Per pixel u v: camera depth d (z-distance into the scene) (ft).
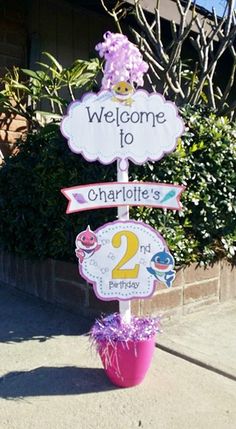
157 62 17.30
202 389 9.86
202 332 12.84
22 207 14.82
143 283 10.15
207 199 13.84
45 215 14.03
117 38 9.73
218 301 15.19
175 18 20.63
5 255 16.66
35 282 15.35
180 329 13.01
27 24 20.84
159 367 10.77
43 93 18.93
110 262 10.07
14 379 10.18
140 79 9.96
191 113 14.17
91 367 10.69
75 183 13.11
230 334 12.76
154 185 10.05
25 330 12.72
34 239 14.70
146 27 17.06
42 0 21.15
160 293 13.24
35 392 9.67
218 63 27.76
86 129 9.89
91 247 10.03
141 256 10.12
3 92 18.30
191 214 13.96
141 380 9.95
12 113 19.83
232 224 14.82
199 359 11.12
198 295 14.43
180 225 13.61
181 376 10.37
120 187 10.00
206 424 8.68
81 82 18.39
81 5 21.50
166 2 20.36
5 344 11.85
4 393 9.64
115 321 10.11
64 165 13.35
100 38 23.52
